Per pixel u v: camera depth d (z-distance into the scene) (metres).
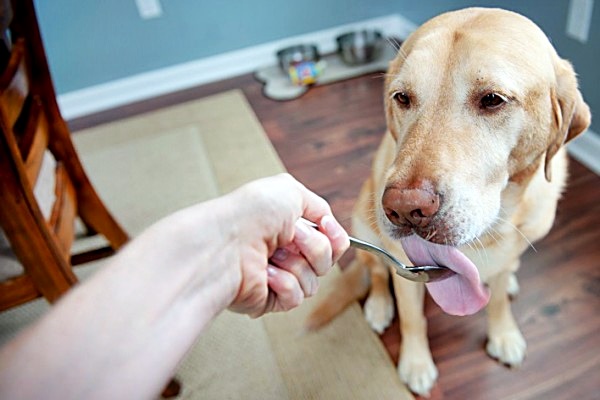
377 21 3.03
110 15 2.64
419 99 0.89
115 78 2.84
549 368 1.23
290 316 1.43
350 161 2.07
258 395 1.25
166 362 0.41
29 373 0.33
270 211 0.56
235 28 2.86
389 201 0.81
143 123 2.59
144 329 0.40
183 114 2.61
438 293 0.86
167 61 2.87
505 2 2.01
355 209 1.36
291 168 2.08
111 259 0.43
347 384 1.25
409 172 0.81
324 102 2.51
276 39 2.96
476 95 0.83
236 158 2.17
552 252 1.53
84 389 0.35
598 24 1.61
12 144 0.92
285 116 2.45
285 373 1.29
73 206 1.37
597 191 1.72
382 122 2.29
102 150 2.38
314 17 2.94
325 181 1.98
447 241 0.81
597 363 1.22
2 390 0.32
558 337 1.29
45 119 1.28
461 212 0.80
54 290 1.12
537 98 0.86
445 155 0.81
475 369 1.25
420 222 0.80
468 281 0.81
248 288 0.56
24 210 1.00
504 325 1.27
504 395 1.20
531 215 1.07
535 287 1.43
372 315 1.38
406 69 0.90
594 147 1.81
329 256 0.62
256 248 0.56
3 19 1.01
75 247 1.77
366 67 2.75
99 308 0.38
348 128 2.28
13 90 1.04
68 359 0.35
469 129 0.84
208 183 2.03
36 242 1.04
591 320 1.32
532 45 0.86
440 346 1.32
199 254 0.48
